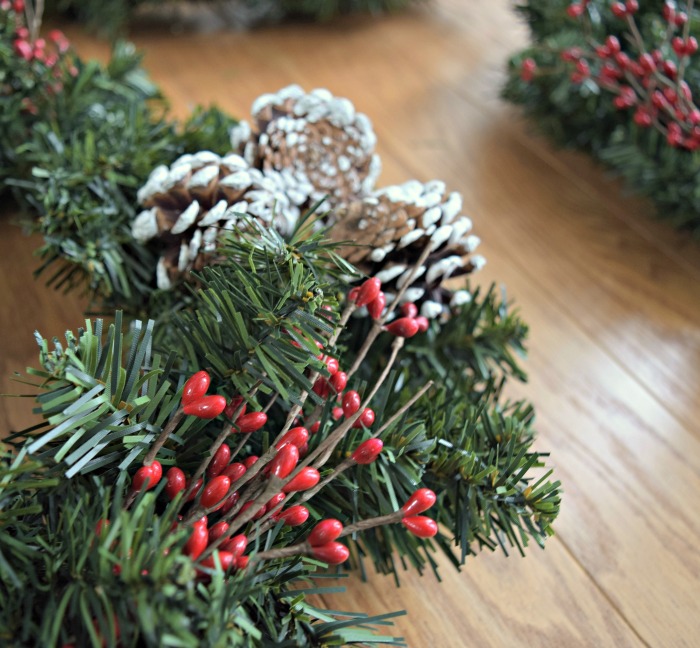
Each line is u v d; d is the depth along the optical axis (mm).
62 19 801
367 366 436
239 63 779
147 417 322
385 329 366
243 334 332
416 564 369
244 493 328
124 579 271
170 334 410
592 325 555
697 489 467
